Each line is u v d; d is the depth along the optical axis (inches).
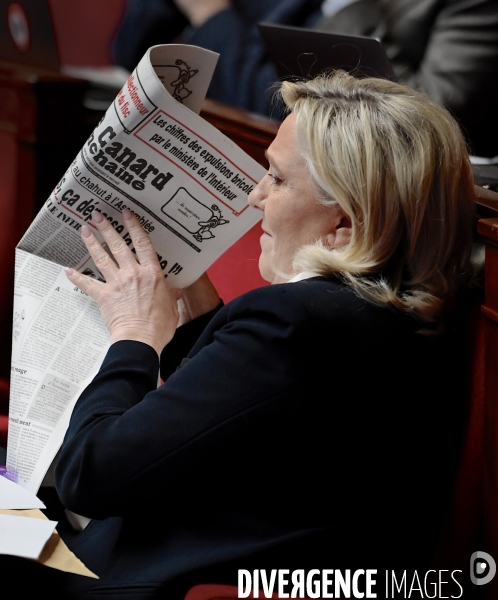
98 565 197.0
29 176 362.6
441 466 199.9
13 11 397.7
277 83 300.8
